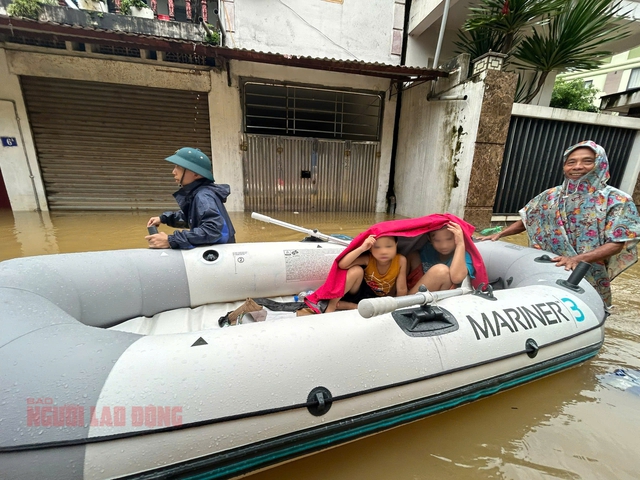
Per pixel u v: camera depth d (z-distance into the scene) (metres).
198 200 2.00
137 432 0.82
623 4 5.13
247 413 0.93
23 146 4.71
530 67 5.30
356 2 5.49
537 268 1.96
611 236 1.88
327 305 1.66
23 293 1.17
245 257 2.02
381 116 6.11
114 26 4.53
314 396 1.01
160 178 5.43
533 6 4.26
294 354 1.05
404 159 6.15
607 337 2.06
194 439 0.87
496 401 1.45
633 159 5.53
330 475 1.08
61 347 0.92
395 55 5.88
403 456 1.16
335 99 5.99
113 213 5.09
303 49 5.45
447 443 1.22
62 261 1.52
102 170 5.15
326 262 2.26
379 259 1.56
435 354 1.23
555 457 1.16
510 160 4.95
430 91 5.27
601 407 1.42
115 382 0.85
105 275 1.60
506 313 1.46
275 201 5.95
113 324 1.63
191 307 1.90
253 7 5.11
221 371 0.94
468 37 6.06
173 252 1.89
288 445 1.00
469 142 4.53
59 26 3.49
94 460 0.78
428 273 1.65
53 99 4.71
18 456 0.73
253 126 5.52
